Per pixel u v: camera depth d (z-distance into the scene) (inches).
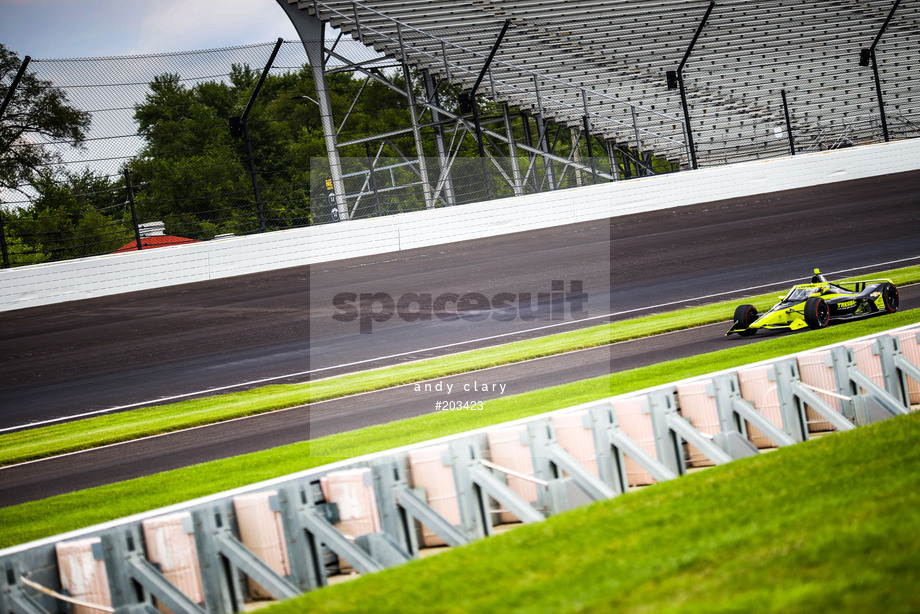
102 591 589.0
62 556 590.9
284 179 2513.5
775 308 1499.8
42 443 1255.5
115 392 1534.2
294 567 641.0
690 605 410.0
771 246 2369.6
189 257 2319.1
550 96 3565.5
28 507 952.9
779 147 3740.2
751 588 418.6
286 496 643.5
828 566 430.6
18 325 2017.7
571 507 700.7
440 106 3582.7
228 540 621.9
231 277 2342.5
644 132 3661.4
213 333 1859.0
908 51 4173.2
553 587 471.5
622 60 3801.7
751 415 834.8
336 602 513.0
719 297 1911.9
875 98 3954.2
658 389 826.2
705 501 596.1
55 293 2199.8
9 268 2196.1
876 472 595.8
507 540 582.6
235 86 2434.8
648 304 1899.6
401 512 688.4
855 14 4320.9
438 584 510.6
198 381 1555.1
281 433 1153.4
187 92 2372.0
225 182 2433.6
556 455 723.4
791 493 577.9
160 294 2218.3
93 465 1117.7
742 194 3043.8
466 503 695.1
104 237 2359.7
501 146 3782.0
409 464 700.0
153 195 2377.0
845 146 3794.3
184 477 994.7
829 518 505.7
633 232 2615.7
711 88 3838.6
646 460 744.3
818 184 3152.1
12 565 572.1
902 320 1491.1
